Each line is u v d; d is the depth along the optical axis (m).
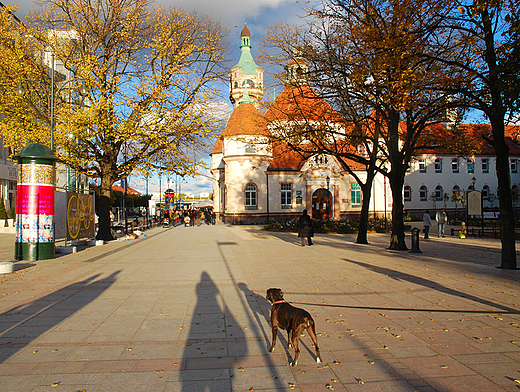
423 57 11.62
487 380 4.11
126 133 18.44
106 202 21.08
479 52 12.11
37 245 13.60
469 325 6.03
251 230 31.69
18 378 4.18
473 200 22.89
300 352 4.95
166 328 5.94
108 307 7.18
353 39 13.93
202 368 4.45
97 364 4.57
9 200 35.44
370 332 5.71
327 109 18.31
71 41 19.67
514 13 8.90
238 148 40.03
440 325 6.03
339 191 42.09
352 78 12.55
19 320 6.36
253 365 4.54
